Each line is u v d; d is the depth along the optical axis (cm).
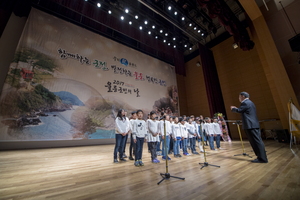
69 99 633
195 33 1090
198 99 1159
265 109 788
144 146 662
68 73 658
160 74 1063
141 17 856
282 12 647
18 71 542
